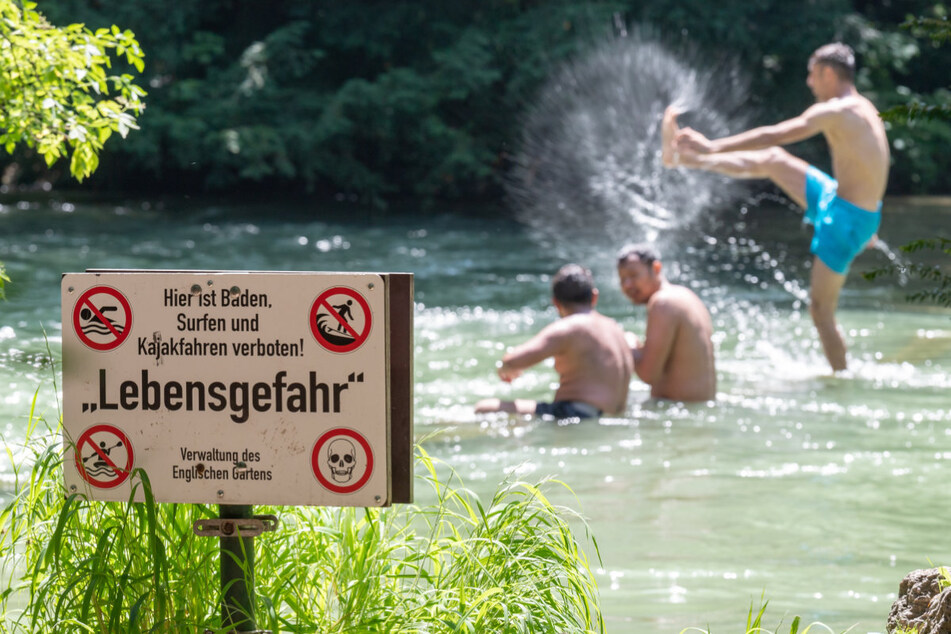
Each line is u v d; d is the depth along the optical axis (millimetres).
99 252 20312
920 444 8609
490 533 3967
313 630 3582
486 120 34344
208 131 31859
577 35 32812
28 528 3725
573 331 9789
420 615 3639
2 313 13117
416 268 19812
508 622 3514
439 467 7879
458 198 35156
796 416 9680
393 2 34750
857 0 40062
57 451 3875
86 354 3424
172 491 3424
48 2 31000
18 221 25047
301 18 34938
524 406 9703
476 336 13625
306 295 3340
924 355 12648
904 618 4004
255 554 3773
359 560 3695
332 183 35062
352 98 32500
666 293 10570
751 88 35062
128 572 3473
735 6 34375
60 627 3457
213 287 3373
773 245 23766
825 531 6289
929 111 4879
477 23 34594
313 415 3361
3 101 5816
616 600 5102
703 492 7188
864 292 17562
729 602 5082
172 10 32156
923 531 6305
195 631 3455
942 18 4871
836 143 12070
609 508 6793
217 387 3387
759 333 14109
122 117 5973
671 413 9805
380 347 3320
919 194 36875
